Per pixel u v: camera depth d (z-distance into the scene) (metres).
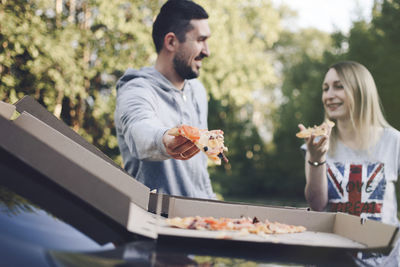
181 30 1.95
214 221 1.09
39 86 5.95
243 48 7.59
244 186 19.86
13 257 0.67
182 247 0.88
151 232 0.89
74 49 6.12
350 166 1.99
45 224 0.78
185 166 1.92
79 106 6.65
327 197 2.00
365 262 0.92
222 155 1.34
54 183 0.87
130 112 1.64
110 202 0.86
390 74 10.62
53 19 6.23
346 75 2.04
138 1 6.59
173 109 1.97
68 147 1.20
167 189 1.85
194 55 1.98
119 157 6.64
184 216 1.26
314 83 15.70
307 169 2.03
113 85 6.77
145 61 6.49
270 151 20.91
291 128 19.47
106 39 6.56
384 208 1.93
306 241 1.01
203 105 2.23
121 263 0.74
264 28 8.17
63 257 0.71
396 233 0.93
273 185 19.81
